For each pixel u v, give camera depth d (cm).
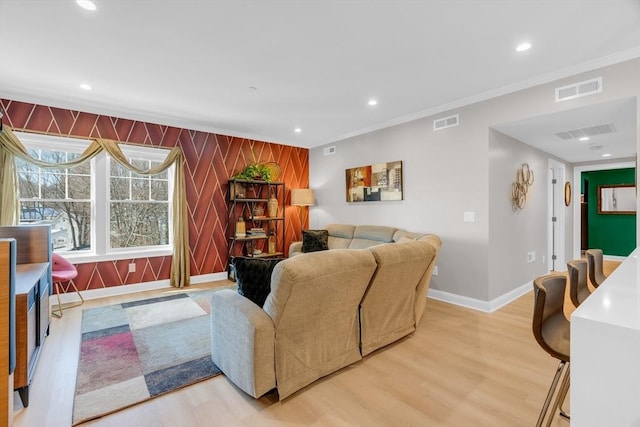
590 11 217
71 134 401
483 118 371
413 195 451
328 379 224
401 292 270
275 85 345
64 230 411
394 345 278
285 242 614
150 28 236
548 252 538
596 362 81
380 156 501
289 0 205
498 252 386
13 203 362
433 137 424
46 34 243
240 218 543
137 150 451
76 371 236
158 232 482
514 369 237
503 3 209
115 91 360
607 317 83
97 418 184
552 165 555
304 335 206
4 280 158
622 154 538
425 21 229
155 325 325
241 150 555
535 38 251
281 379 197
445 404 196
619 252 720
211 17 223
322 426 177
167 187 491
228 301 215
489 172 370
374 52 273
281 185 610
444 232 412
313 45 262
